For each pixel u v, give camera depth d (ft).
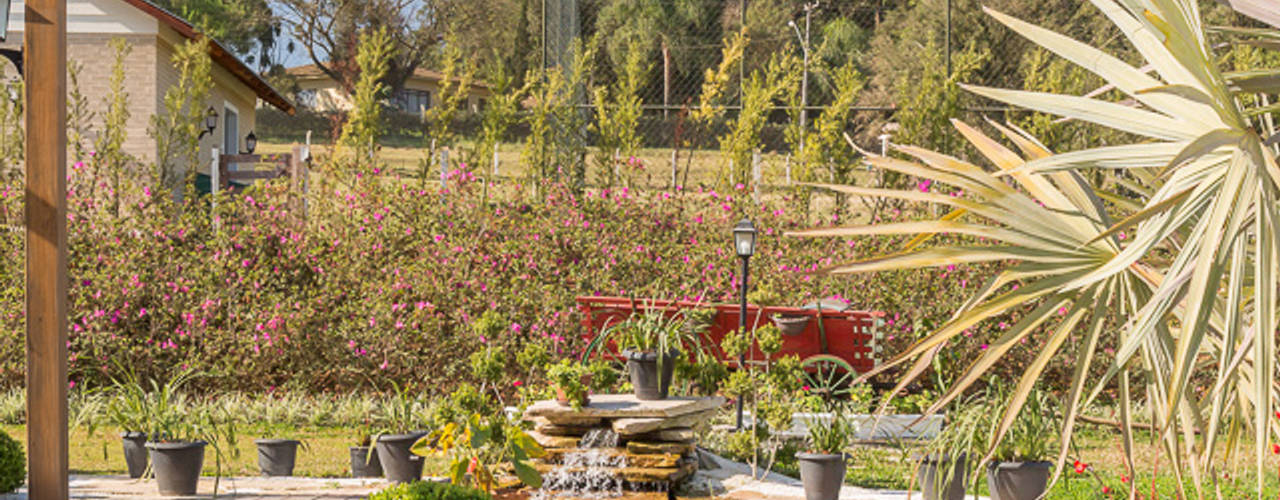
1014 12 75.77
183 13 156.76
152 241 45.03
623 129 55.16
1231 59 53.83
